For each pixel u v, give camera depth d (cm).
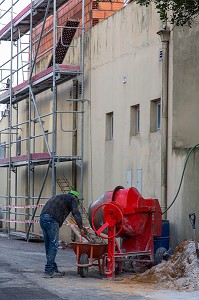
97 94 2273
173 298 1164
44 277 1417
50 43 2731
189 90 1791
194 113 1786
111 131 2203
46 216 1427
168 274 1368
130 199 1456
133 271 1502
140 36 1983
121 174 2075
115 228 1416
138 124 2022
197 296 1184
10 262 1731
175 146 1772
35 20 2767
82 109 2347
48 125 2703
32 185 2842
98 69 2267
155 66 1886
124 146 2062
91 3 2442
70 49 2502
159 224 1520
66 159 2350
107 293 1216
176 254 1460
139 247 1486
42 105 2781
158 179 1838
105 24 2220
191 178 1659
